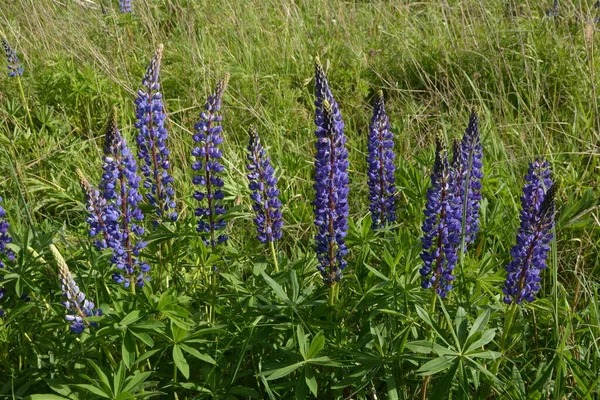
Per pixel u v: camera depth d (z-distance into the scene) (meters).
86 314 1.63
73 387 1.64
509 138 2.60
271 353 1.77
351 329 1.80
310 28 3.61
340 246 1.76
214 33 3.46
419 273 1.81
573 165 2.43
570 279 2.07
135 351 1.68
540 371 1.72
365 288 1.79
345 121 2.81
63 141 2.58
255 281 1.80
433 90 3.05
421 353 1.71
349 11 3.83
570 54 2.92
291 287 1.77
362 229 1.91
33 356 1.73
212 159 1.89
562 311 1.85
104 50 3.28
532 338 1.85
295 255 2.04
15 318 1.77
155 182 1.92
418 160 2.29
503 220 2.13
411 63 3.20
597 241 2.08
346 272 1.96
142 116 1.89
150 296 1.68
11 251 1.78
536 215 1.66
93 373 1.71
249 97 2.86
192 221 1.94
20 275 1.74
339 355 1.69
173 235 1.82
